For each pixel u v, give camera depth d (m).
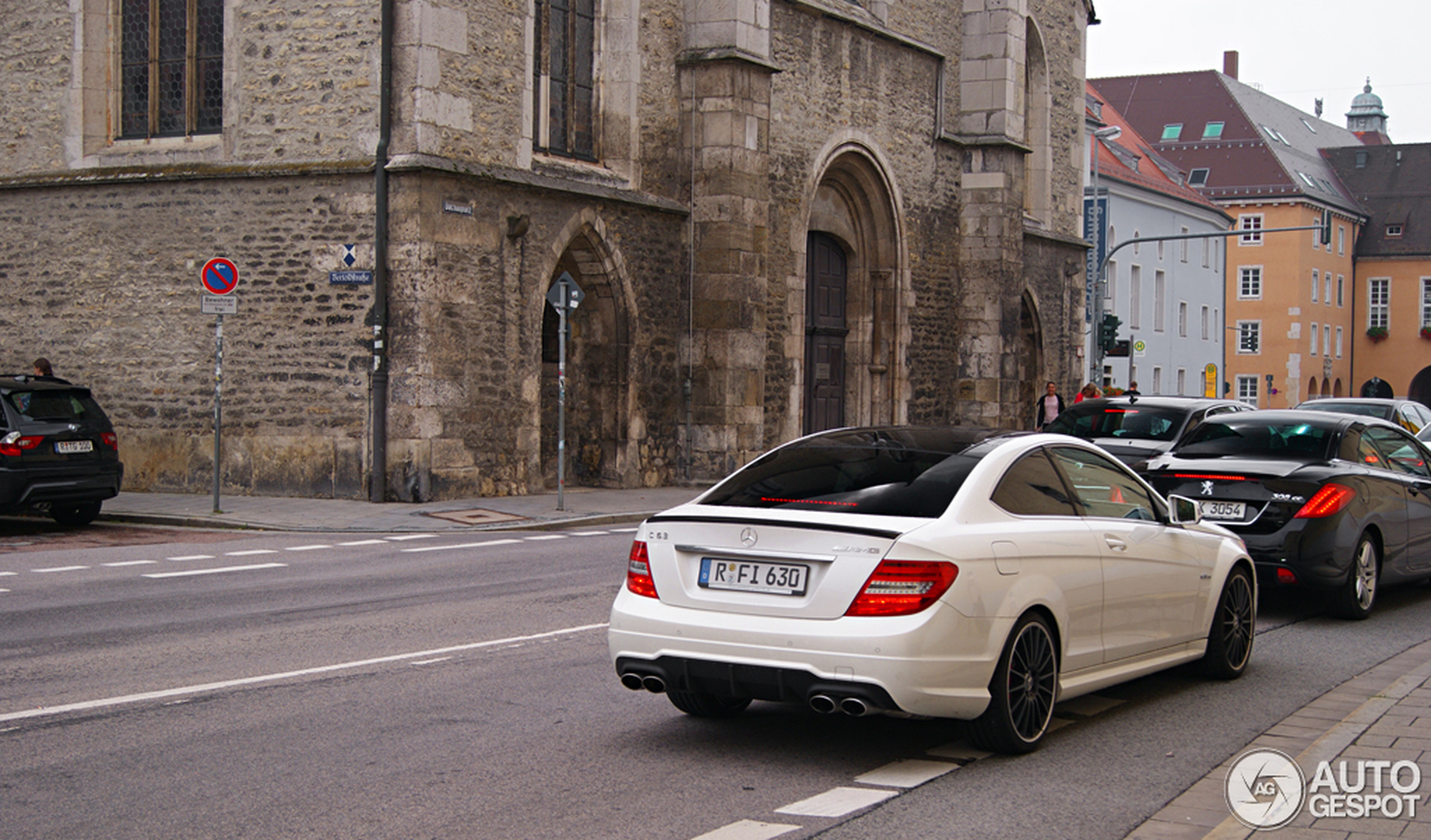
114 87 20.23
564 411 20.38
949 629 5.85
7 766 5.98
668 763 6.17
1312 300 81.50
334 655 8.59
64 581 11.80
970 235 30.78
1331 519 10.48
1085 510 7.05
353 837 5.05
